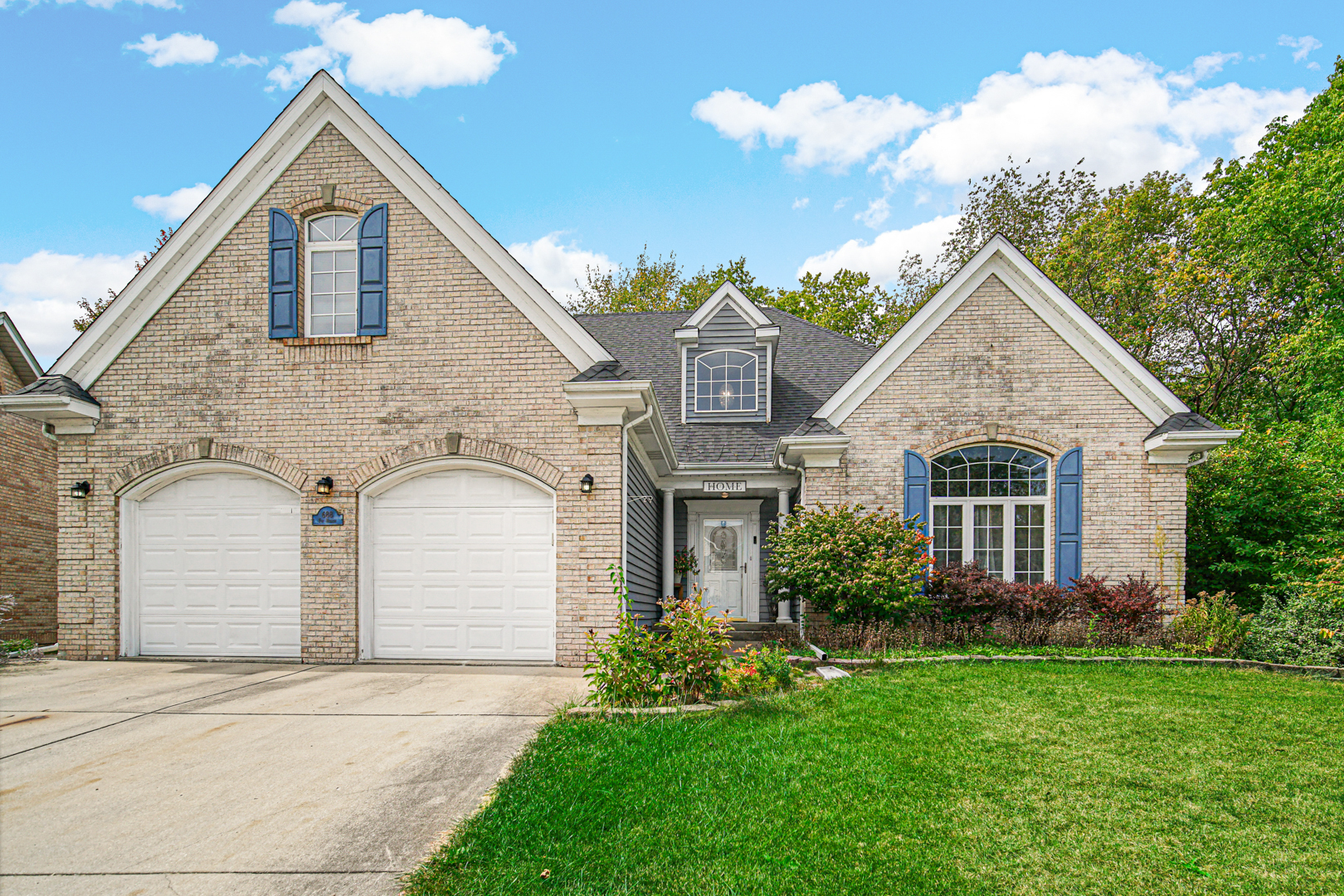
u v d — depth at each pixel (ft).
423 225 33.88
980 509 42.70
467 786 16.58
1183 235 80.89
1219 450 46.78
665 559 48.80
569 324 32.99
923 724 21.84
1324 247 64.18
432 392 33.45
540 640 32.89
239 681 28.43
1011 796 16.33
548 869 12.60
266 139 34.27
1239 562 44.47
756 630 47.01
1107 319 83.15
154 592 34.53
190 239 34.55
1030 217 93.76
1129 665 32.09
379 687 27.17
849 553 36.70
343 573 33.17
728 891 11.97
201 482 34.71
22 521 47.55
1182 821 15.12
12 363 48.11
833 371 57.06
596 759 18.03
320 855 13.30
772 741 19.83
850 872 12.64
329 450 33.65
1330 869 13.14
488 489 33.68
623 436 32.86
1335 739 20.79
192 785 16.76
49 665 32.50
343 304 34.94
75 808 15.44
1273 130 69.26
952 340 42.83
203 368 34.37
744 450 48.88
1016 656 33.37
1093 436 41.70
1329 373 60.39
